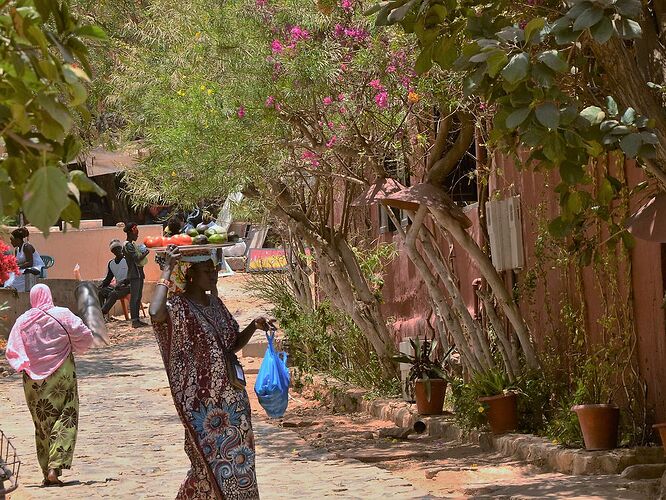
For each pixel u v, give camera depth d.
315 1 13.05
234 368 7.42
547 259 12.08
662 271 10.16
